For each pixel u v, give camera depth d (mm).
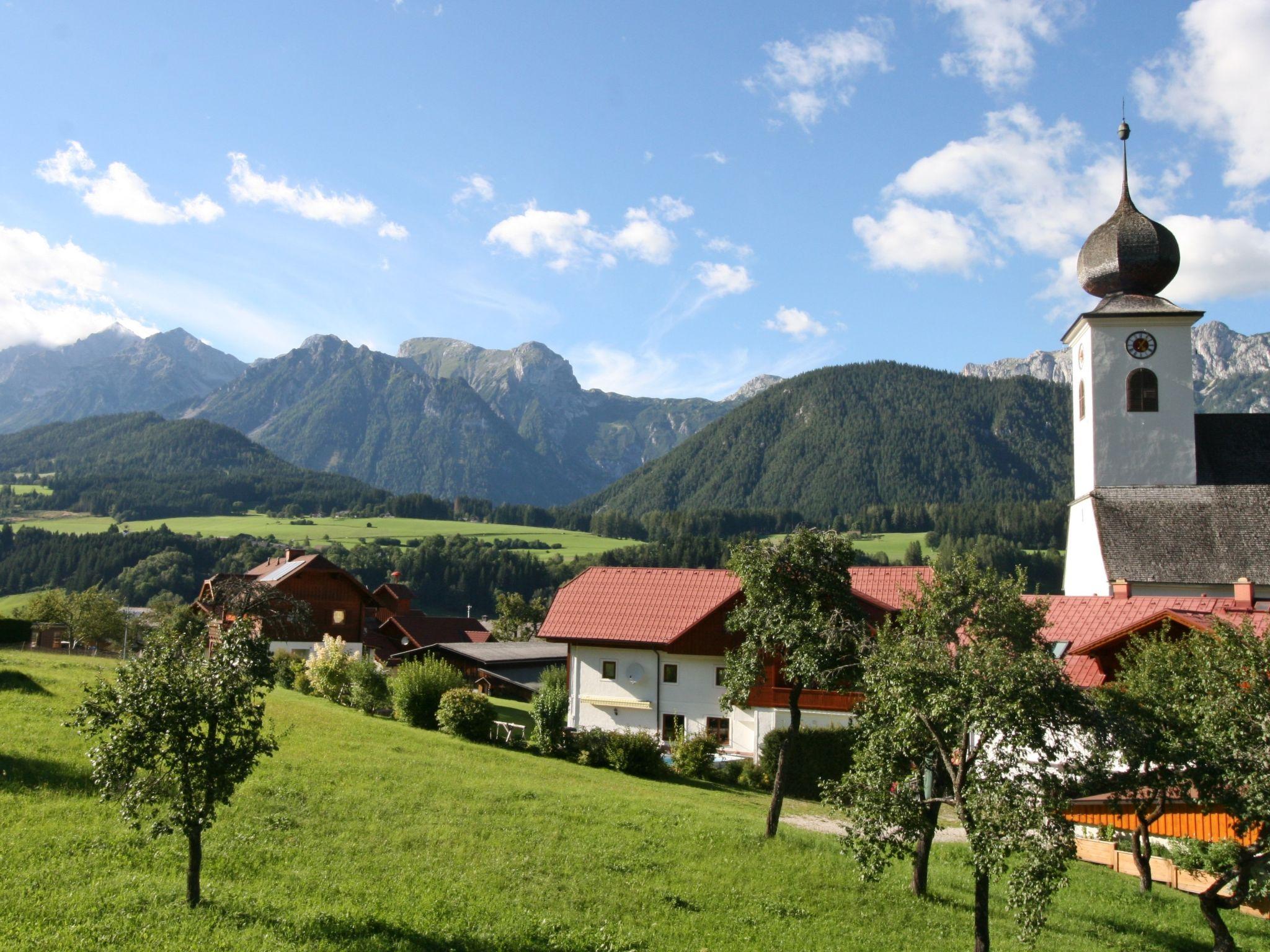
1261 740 17109
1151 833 29125
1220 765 17312
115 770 14406
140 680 14602
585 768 35531
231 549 171875
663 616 48812
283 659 55688
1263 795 16641
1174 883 26359
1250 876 18344
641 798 28484
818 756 37250
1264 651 18656
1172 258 53188
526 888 18469
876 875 18844
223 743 15133
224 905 15633
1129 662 26172
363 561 159875
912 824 18516
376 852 19641
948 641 18453
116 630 83688
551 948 15875
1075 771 16641
